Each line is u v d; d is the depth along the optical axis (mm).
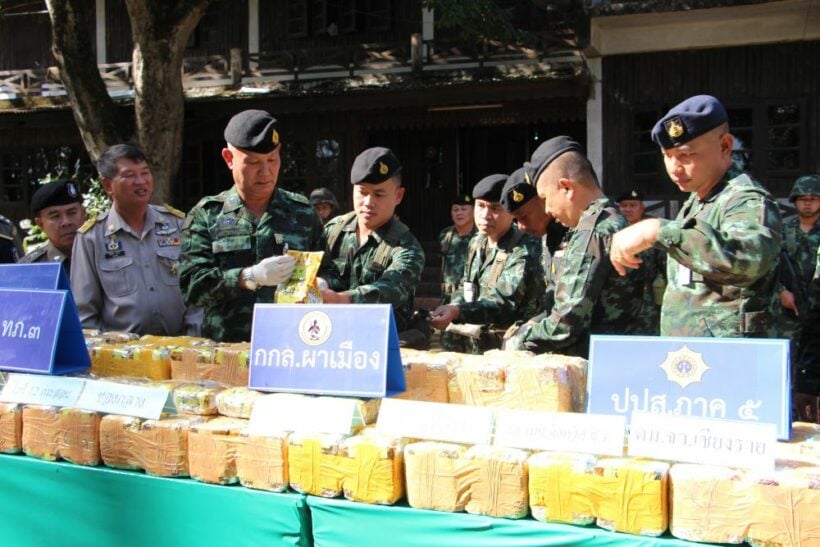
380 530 1868
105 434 2170
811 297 4129
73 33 8891
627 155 11047
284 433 1986
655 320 2771
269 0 13102
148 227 3588
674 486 1638
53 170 14070
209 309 3078
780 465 1643
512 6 11734
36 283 2600
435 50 11328
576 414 1797
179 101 8953
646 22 10547
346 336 2057
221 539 2031
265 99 12055
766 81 10414
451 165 13539
